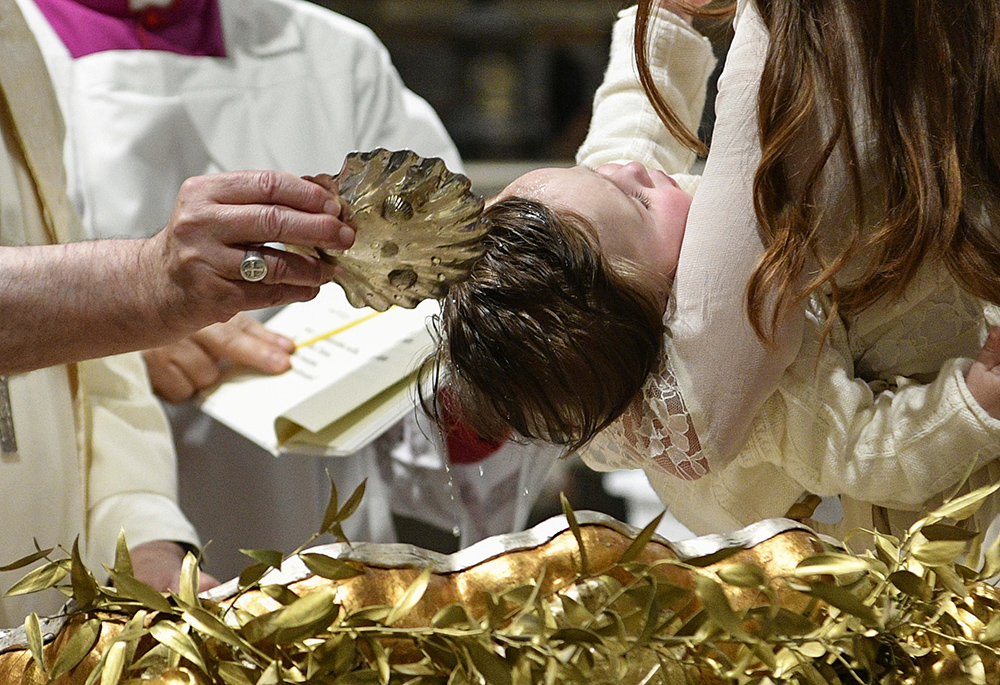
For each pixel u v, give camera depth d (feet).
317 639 8.48
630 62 15.39
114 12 24.90
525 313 11.70
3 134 16.81
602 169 13.33
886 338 12.37
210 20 25.57
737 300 11.43
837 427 11.82
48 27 24.71
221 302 10.74
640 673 8.50
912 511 12.47
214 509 25.30
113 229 23.91
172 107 24.73
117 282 11.25
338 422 18.58
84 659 8.68
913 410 11.50
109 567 8.87
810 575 8.89
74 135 24.14
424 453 23.02
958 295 12.16
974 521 12.06
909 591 8.89
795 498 13.26
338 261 10.15
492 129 47.39
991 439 10.98
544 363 11.66
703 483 13.52
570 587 8.97
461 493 22.00
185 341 20.27
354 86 26.81
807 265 11.48
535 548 9.44
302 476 25.66
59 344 11.64
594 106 15.90
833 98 10.93
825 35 10.91
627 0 16.75
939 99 11.03
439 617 8.38
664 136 15.03
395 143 27.14
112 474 17.92
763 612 8.73
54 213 17.44
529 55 47.80
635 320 11.73
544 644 8.12
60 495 16.49
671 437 11.91
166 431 19.34
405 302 10.27
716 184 11.59
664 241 12.63
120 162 24.11
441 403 13.21
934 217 10.77
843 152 11.27
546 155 47.47
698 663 8.70
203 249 10.31
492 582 9.17
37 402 16.25
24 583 8.88
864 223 11.44
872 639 8.80
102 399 18.51
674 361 11.78
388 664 8.32
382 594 8.96
